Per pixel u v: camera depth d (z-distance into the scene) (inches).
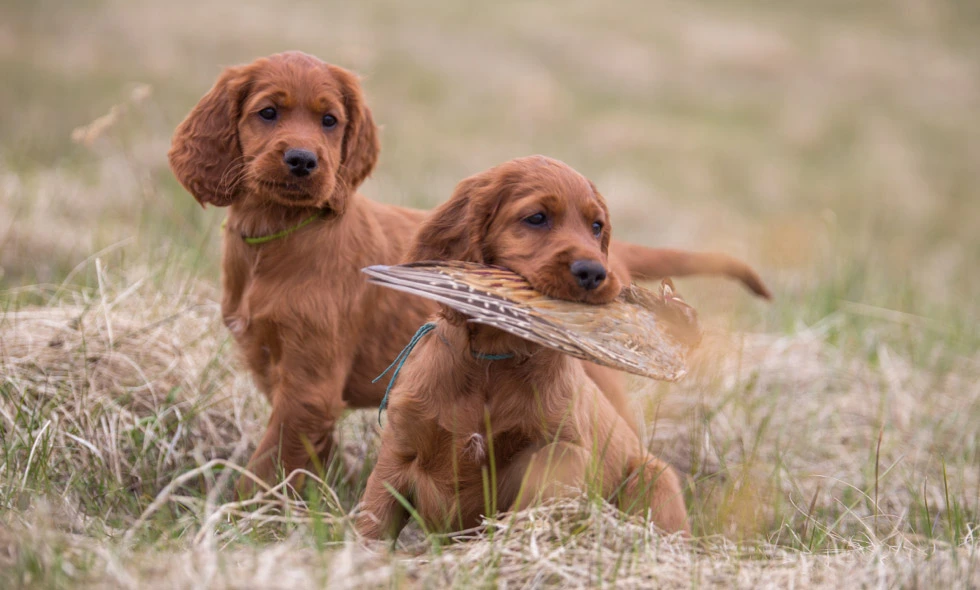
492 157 940.0
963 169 1198.3
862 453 380.8
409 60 1208.2
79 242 484.4
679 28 1574.8
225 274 318.7
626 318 233.8
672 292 249.0
